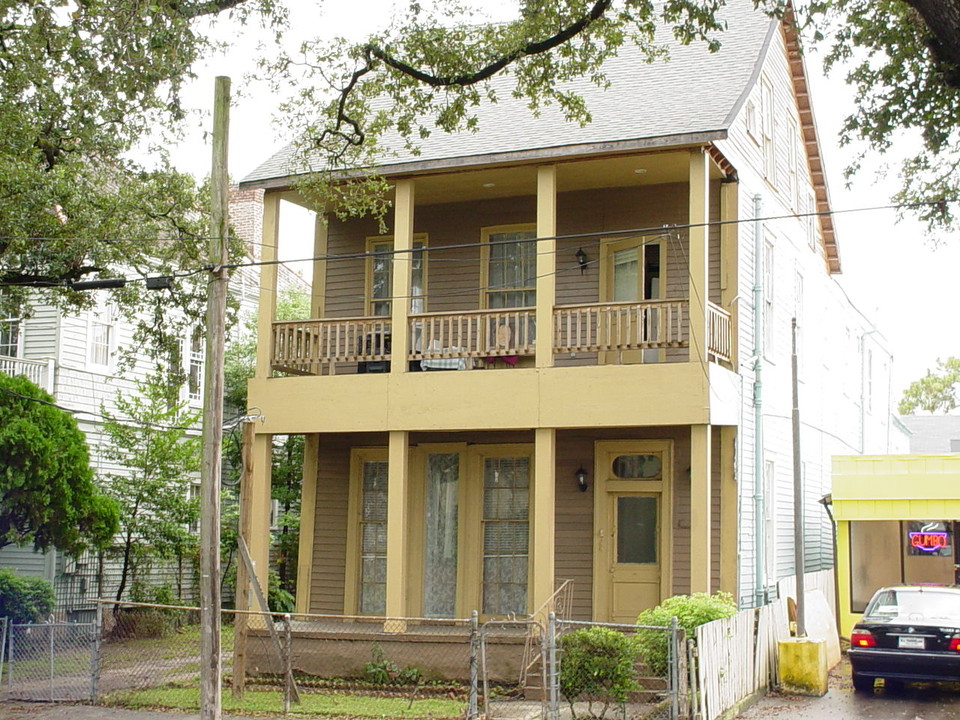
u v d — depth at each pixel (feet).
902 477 68.23
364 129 58.39
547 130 57.98
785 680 52.70
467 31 50.55
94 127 53.62
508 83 67.31
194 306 68.90
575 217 63.46
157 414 79.97
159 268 65.72
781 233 71.05
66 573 78.79
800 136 79.15
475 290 65.26
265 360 61.05
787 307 72.38
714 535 58.29
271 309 61.41
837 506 69.26
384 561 65.36
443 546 64.49
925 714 47.26
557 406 54.70
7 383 61.77
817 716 46.50
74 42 49.32
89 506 64.64
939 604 54.08
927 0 33.17
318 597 66.44
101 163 61.16
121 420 82.53
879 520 68.44
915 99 46.65
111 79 49.98
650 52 50.42
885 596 55.42
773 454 66.85
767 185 67.92
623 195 62.44
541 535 54.08
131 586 77.97
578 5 48.32
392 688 53.52
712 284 60.23
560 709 46.09
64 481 62.44
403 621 52.85
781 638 56.29
